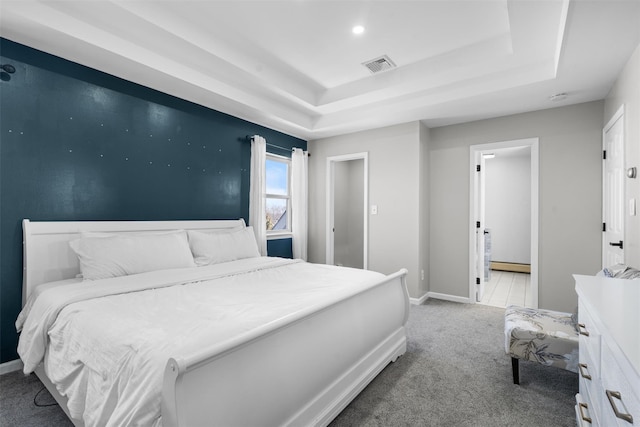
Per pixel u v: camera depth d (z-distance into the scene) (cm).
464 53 272
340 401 166
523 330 196
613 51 219
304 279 233
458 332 294
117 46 233
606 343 96
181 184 323
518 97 311
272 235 430
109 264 223
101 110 262
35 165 229
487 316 341
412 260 392
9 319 220
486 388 199
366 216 433
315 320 156
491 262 634
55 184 238
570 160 329
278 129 434
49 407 178
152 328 130
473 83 307
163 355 107
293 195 455
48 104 234
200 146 340
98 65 251
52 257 231
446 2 210
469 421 169
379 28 242
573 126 328
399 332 242
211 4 214
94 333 136
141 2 209
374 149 427
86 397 128
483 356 245
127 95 279
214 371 105
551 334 189
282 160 456
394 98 355
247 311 151
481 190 409
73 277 240
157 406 98
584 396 136
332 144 471
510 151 556
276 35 252
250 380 118
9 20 193
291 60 294
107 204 267
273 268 279
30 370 166
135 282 206
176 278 222
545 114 343
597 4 169
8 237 219
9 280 220
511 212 621
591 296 117
